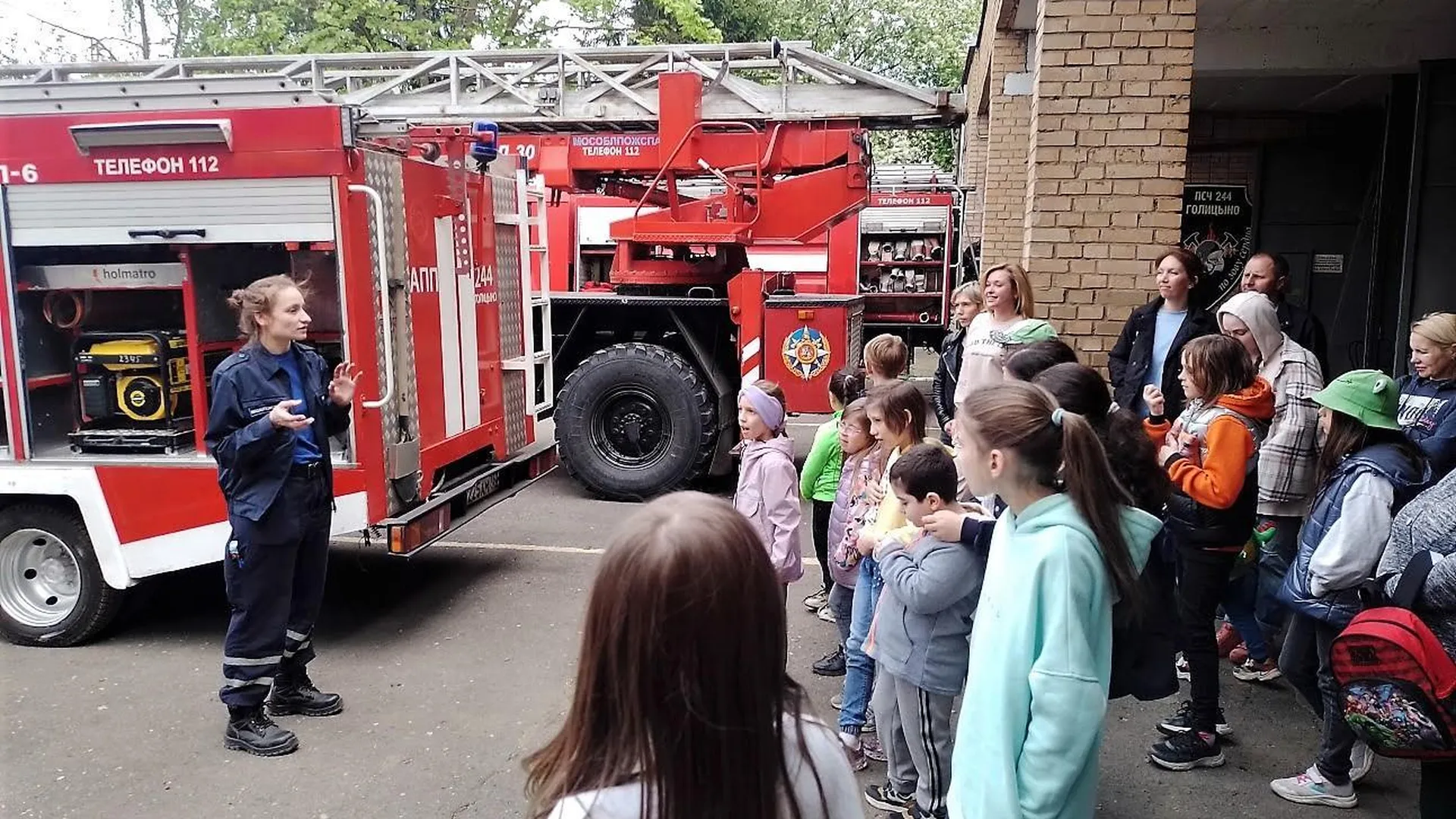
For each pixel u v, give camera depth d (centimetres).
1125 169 540
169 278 475
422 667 463
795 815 127
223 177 449
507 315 625
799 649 480
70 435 489
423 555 640
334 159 441
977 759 211
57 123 455
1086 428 219
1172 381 454
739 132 820
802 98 1070
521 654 478
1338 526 304
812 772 131
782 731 126
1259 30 792
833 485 486
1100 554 213
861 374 468
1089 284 550
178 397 490
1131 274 546
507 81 1106
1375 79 864
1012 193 1075
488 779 362
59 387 496
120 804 346
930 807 298
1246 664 447
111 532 471
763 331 766
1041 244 553
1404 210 862
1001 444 219
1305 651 339
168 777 364
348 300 451
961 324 552
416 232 507
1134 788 349
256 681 380
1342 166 1027
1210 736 364
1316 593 311
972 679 219
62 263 493
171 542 470
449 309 543
